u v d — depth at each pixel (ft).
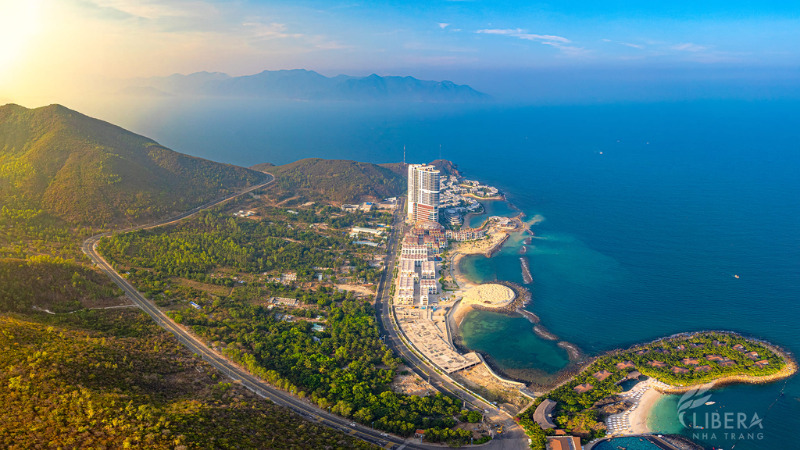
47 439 607.78
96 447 608.60
